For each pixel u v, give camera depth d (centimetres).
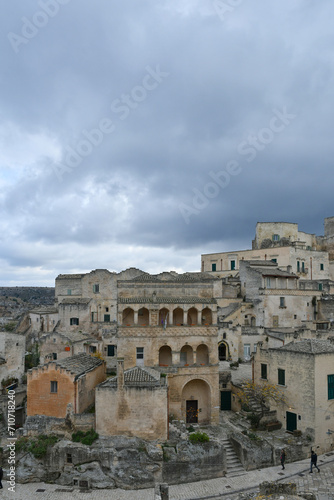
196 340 4938
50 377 4403
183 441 4103
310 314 8550
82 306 8181
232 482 3909
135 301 4916
